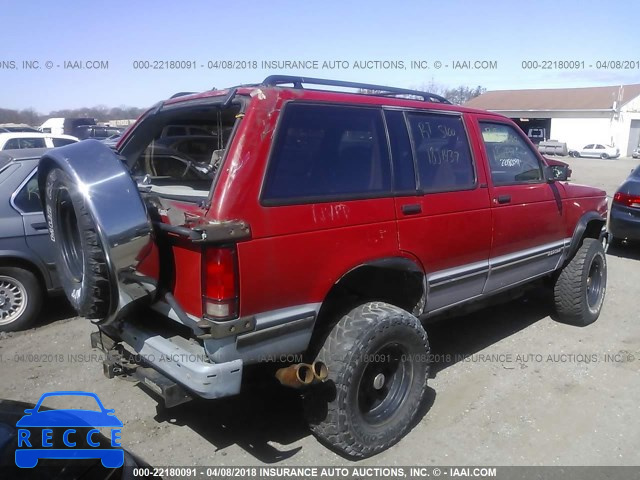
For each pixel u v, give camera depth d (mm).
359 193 3273
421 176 3693
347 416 3146
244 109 2898
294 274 2938
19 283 5266
